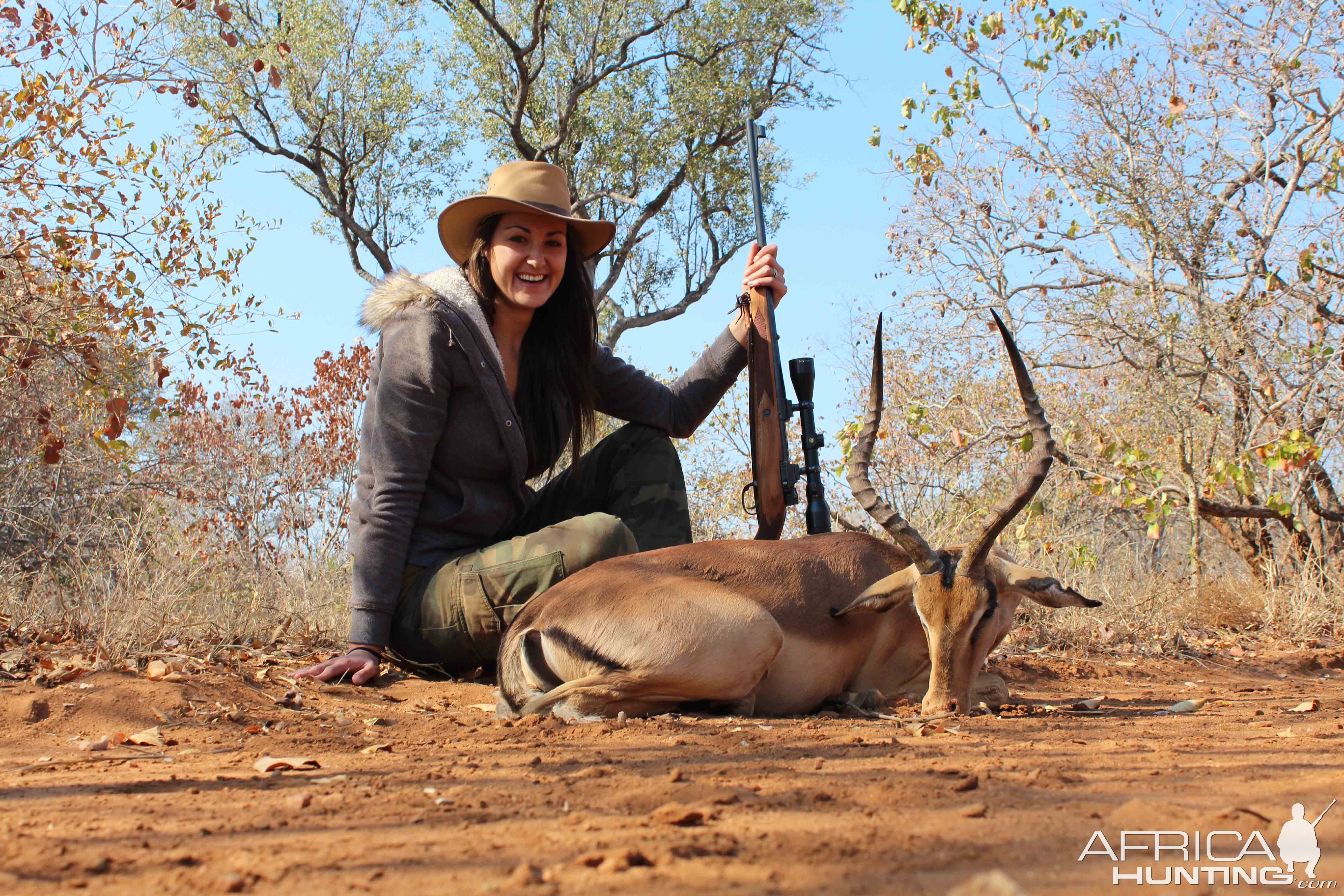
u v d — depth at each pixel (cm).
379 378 525
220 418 1066
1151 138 934
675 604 448
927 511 916
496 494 552
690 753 356
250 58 1858
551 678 458
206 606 581
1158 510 859
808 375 588
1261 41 924
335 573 740
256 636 581
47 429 695
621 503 611
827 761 336
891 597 473
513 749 368
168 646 525
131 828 251
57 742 387
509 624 507
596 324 589
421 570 533
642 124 2308
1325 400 932
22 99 705
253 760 348
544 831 243
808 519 581
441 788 297
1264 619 816
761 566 491
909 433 988
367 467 539
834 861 213
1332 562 898
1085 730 415
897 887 194
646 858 212
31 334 701
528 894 193
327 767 337
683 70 2319
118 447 695
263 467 1019
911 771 313
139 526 649
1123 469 894
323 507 1027
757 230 639
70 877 210
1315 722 441
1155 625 754
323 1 2075
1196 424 931
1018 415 998
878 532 913
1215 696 561
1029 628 734
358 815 262
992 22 977
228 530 920
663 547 555
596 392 596
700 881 199
